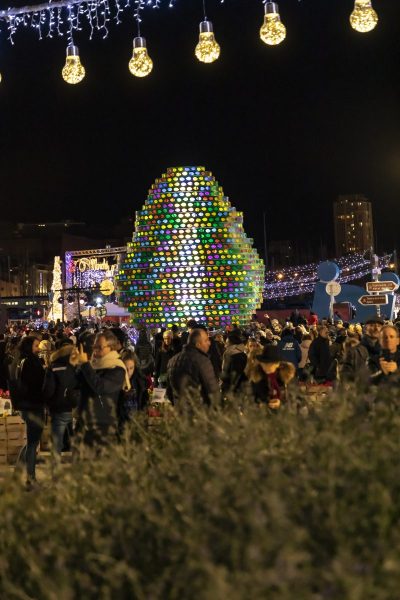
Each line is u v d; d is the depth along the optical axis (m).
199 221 29.78
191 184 30.11
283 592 3.69
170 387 11.63
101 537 4.97
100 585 4.64
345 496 4.55
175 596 4.12
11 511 5.42
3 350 18.27
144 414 9.31
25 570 4.89
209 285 29.55
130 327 38.59
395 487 4.74
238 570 3.95
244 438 5.88
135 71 12.57
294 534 4.01
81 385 10.00
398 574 3.73
